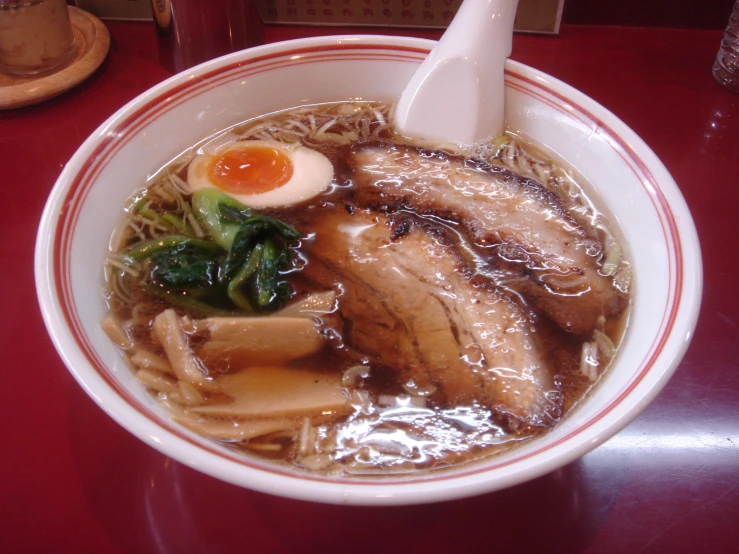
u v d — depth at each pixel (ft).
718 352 0.73
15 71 1.02
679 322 0.58
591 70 1.10
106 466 0.63
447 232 0.76
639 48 1.15
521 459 0.50
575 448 0.50
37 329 0.73
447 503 0.61
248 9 1.07
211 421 0.61
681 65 1.12
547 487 0.62
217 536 0.59
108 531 0.59
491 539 0.59
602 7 1.16
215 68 0.84
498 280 0.71
